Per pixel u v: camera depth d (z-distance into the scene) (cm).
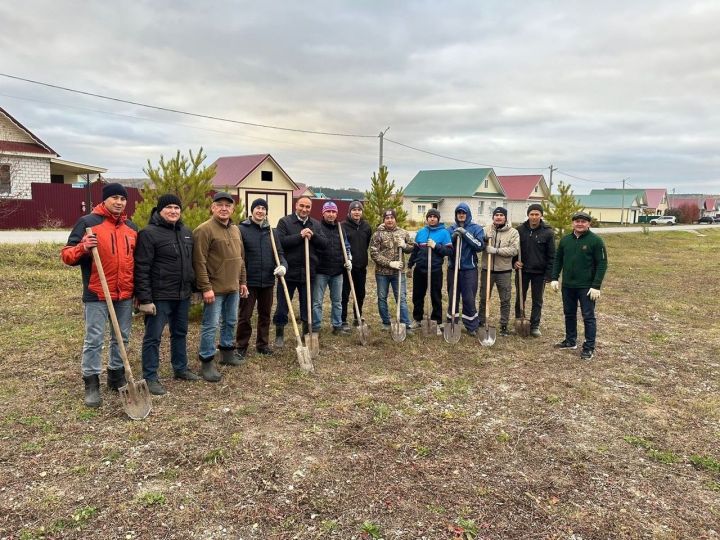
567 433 415
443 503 310
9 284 847
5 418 396
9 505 290
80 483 315
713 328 797
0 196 1670
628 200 6644
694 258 1961
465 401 475
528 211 699
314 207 3016
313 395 474
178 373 498
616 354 645
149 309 441
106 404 430
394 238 698
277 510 298
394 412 443
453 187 4553
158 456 352
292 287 643
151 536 271
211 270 495
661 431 423
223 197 491
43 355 543
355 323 764
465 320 710
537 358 616
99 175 2444
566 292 639
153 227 448
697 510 312
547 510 307
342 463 353
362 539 275
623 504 316
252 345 626
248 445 372
